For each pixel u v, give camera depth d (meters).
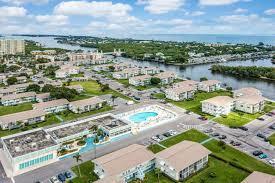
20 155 120.38
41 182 110.56
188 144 126.38
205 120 179.38
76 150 138.00
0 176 115.75
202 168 118.38
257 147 139.12
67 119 183.88
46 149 126.94
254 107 192.50
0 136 156.50
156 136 153.25
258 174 101.31
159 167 116.94
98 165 111.94
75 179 111.31
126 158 115.25
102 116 176.25
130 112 199.12
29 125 173.25
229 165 121.00
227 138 150.12
